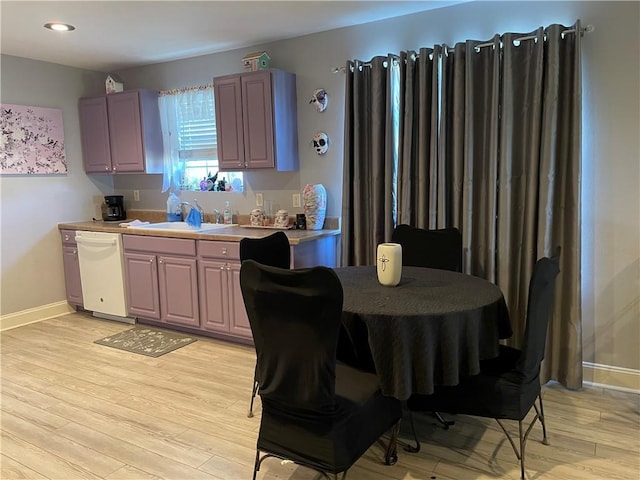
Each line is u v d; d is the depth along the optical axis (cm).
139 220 493
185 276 391
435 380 198
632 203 281
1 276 425
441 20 323
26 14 314
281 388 179
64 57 430
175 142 456
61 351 374
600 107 282
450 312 194
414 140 330
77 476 220
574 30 273
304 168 397
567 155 283
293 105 389
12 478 219
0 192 420
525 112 292
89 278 449
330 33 367
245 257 277
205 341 392
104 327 432
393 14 332
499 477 214
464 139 309
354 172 353
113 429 259
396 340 190
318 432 177
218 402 288
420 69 318
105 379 322
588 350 301
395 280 233
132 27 346
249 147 387
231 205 439
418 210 331
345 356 218
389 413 205
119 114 450
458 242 294
